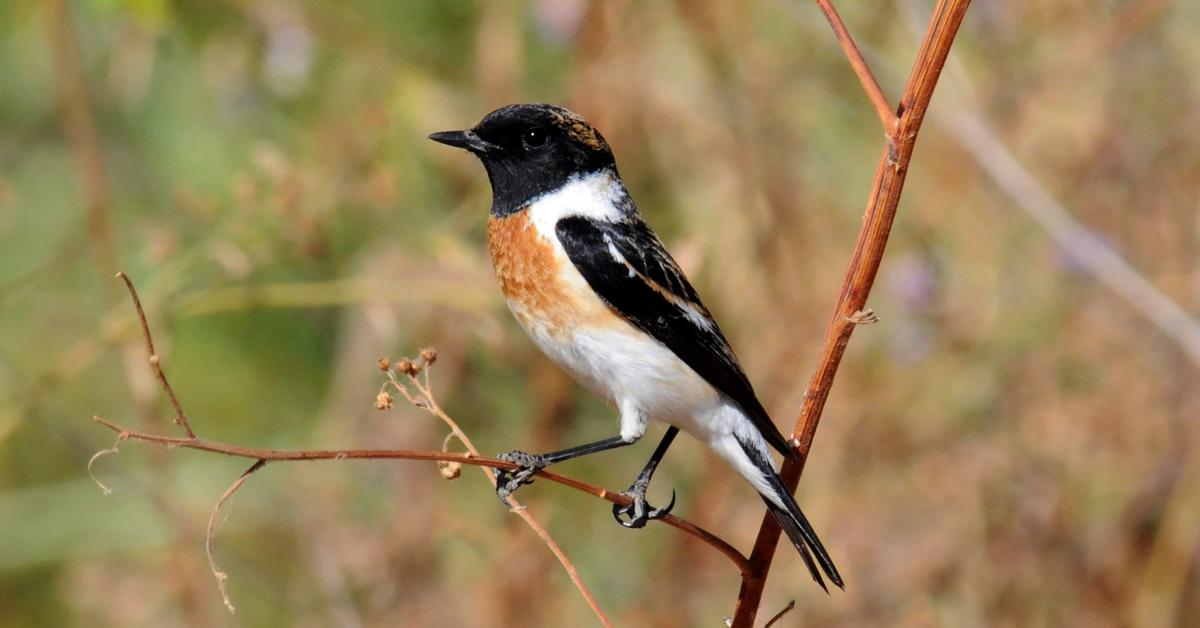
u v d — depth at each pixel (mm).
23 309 13750
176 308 11164
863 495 11547
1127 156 12461
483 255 12398
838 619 11172
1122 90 12578
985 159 11398
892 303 12469
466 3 13977
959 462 11445
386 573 11625
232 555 11844
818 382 6805
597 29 12352
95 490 13062
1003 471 11398
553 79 13570
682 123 12398
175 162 13617
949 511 11359
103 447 13250
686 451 12672
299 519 12289
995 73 12812
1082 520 11422
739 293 12391
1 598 13031
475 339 12203
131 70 12828
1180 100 12633
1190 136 12461
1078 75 12531
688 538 11820
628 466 12742
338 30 13375
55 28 11656
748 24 12648
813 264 12453
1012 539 11242
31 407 11297
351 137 12047
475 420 12531
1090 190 12359
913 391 11852
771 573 11633
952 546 11203
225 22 13430
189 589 11680
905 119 6191
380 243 12391
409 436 12250
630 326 8484
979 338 11953
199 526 12352
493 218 8906
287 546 12398
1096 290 11938
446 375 12258
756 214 12383
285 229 10773
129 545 12812
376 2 13977
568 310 8539
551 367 12289
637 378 8500
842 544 11375
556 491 12547
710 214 12461
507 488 8250
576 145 8789
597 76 12359
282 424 13406
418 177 12930
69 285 13891
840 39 6273
